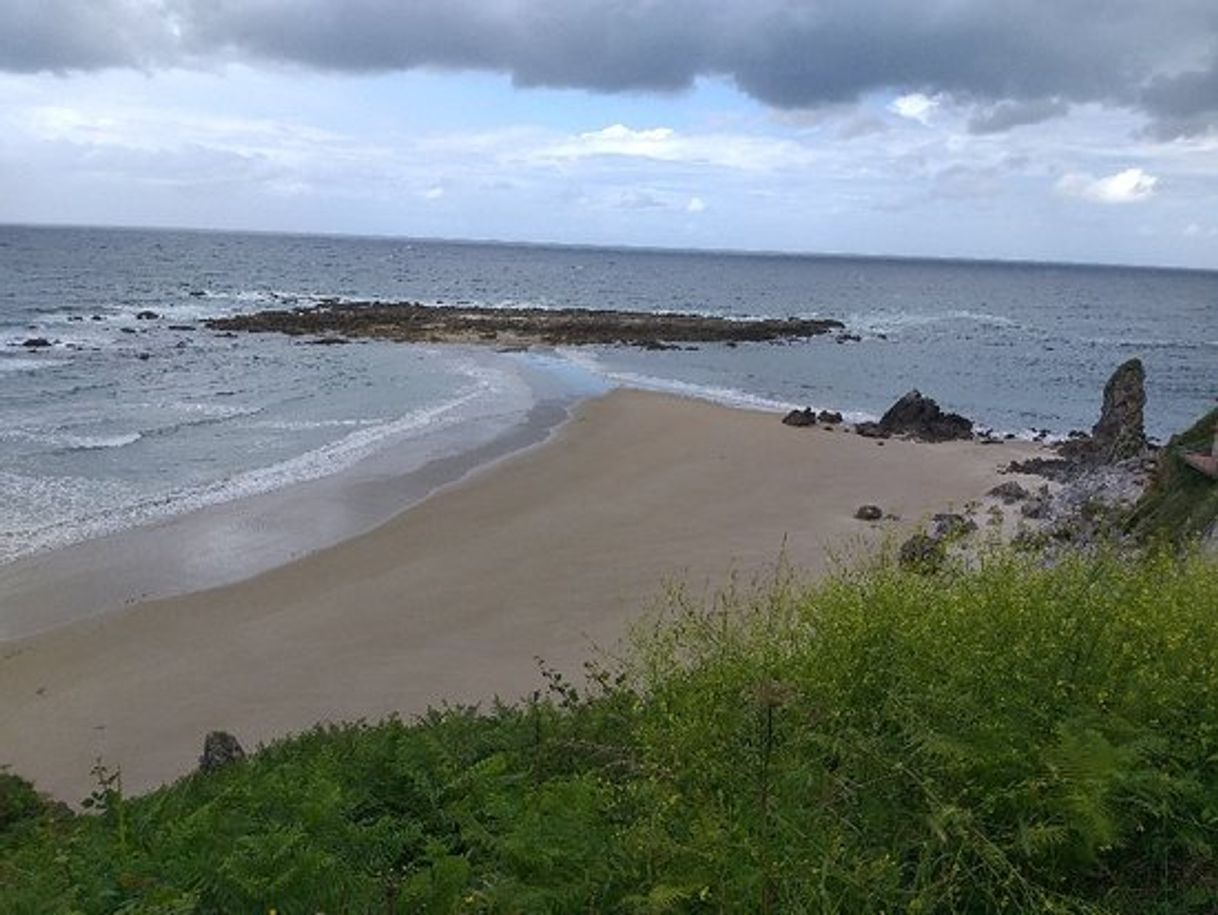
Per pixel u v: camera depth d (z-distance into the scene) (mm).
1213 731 4773
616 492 25125
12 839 8180
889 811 4410
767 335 69812
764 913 3836
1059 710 4910
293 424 33500
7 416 33062
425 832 5336
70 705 14320
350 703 14062
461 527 22234
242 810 5391
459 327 64812
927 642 5324
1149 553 8109
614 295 117500
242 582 18984
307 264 156875
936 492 25453
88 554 20422
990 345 73875
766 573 18266
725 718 5109
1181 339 87312
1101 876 4281
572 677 14297
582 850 4363
